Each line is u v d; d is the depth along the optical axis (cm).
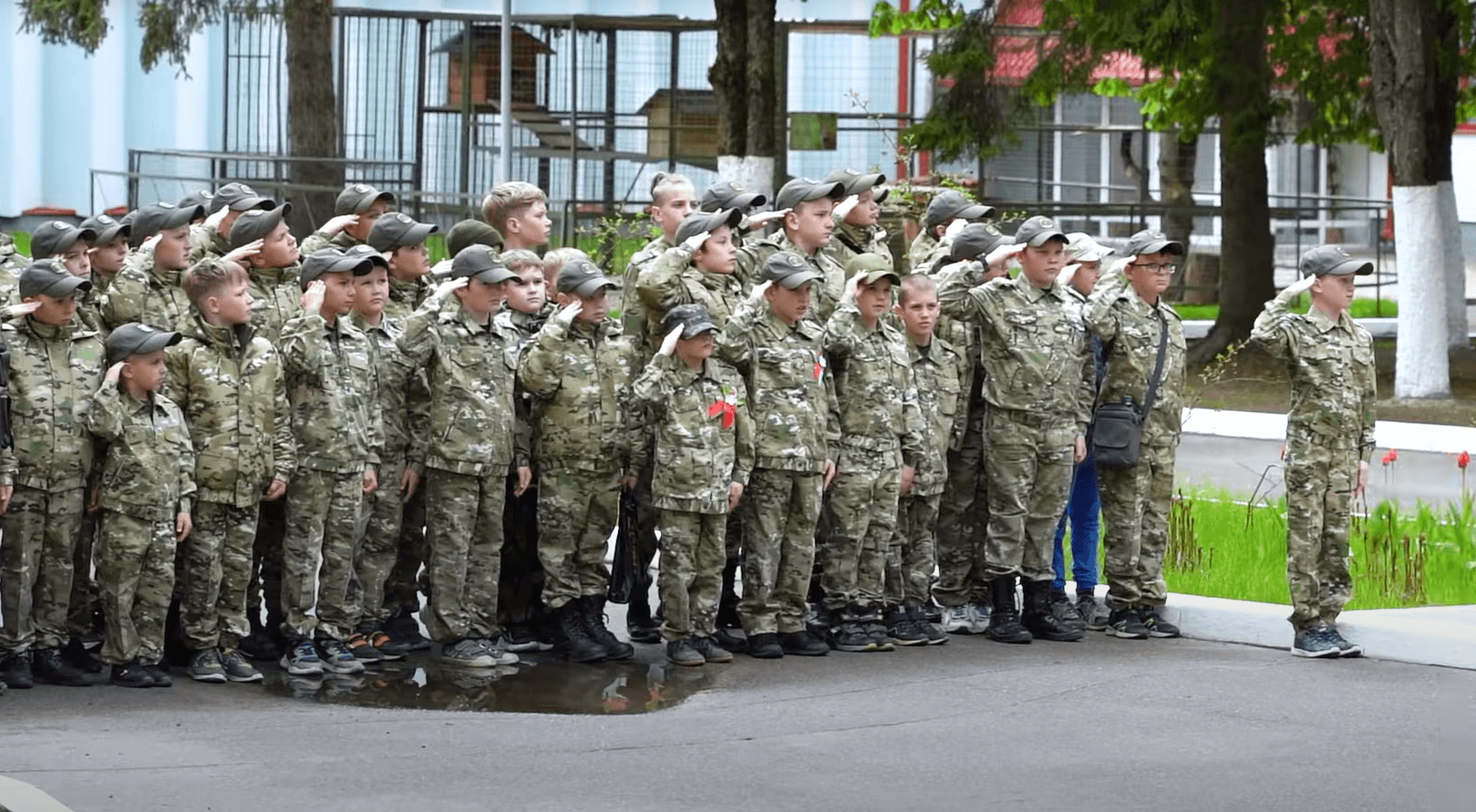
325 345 1134
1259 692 1109
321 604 1158
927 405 1250
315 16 3309
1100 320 1267
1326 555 1241
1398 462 2109
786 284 1181
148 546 1073
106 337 1166
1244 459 2147
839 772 918
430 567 1180
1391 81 2569
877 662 1196
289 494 1134
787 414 1188
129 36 4319
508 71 2930
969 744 979
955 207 1406
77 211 4359
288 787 870
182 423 1088
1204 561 1514
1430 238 2573
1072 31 2892
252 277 1220
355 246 1276
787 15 3778
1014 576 1267
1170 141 3716
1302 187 4241
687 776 905
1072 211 3575
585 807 850
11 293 1241
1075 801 873
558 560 1198
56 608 1080
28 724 983
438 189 3572
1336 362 1227
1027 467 1256
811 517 1204
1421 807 869
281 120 3950
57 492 1062
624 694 1096
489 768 914
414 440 1192
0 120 4288
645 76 3606
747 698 1088
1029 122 3017
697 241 1225
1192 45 2823
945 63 2952
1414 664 1192
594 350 1204
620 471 1212
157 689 1080
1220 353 2933
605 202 3184
